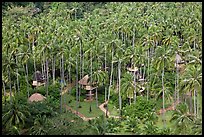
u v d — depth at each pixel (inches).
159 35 4515.3
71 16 6131.9
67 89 4183.1
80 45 4185.5
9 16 5812.0
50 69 4441.4
